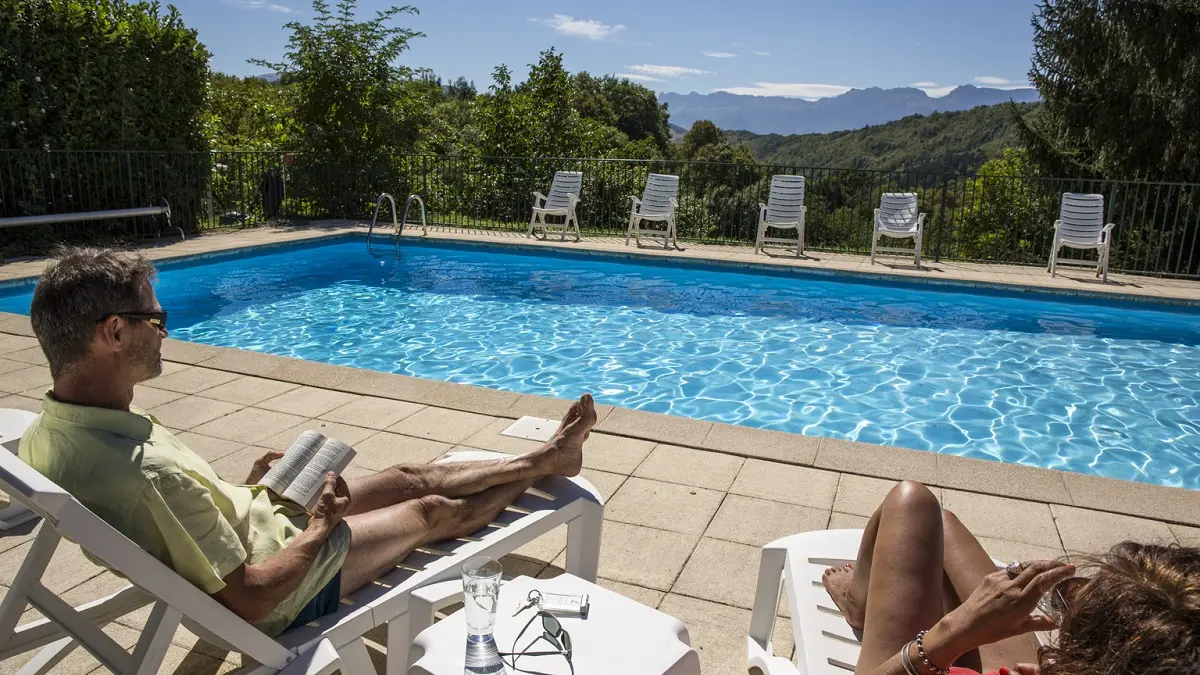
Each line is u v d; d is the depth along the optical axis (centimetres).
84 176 1027
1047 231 1216
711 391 629
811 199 1202
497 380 648
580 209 1362
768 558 245
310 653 188
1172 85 1273
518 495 266
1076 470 500
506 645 180
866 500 354
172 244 1035
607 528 327
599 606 196
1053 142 1454
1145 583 100
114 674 177
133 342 179
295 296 914
